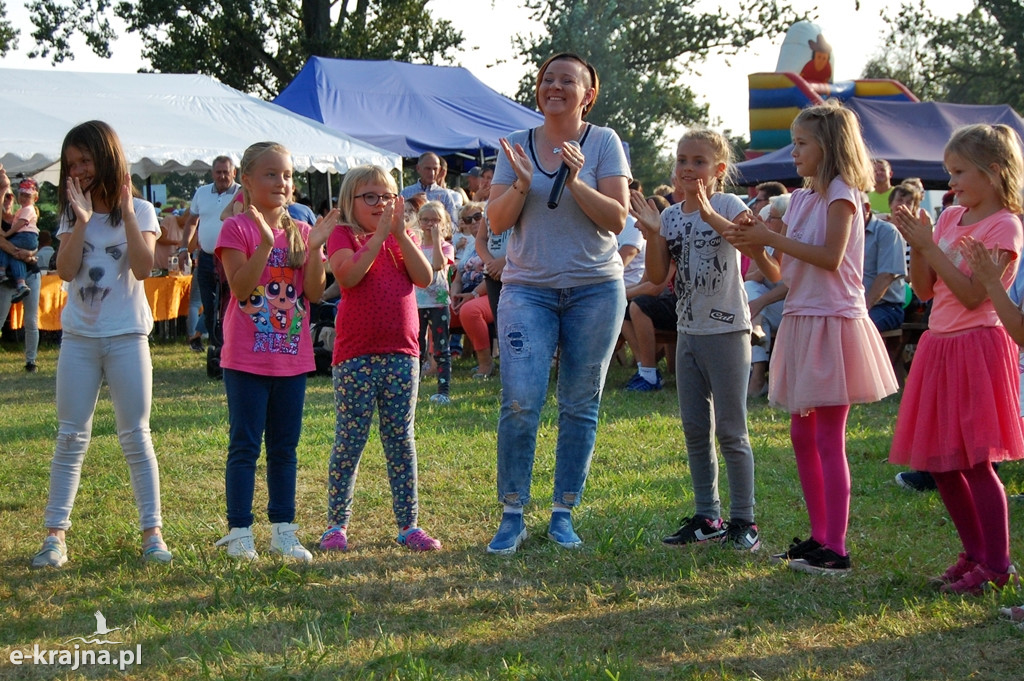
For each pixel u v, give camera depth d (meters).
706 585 3.62
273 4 29.52
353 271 3.94
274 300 3.93
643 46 33.19
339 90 15.60
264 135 12.18
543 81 4.05
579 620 3.29
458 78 16.77
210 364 9.34
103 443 6.10
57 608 3.35
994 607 3.30
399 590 3.56
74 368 3.91
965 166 3.50
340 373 4.09
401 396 4.08
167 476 5.29
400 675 2.82
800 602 3.42
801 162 3.75
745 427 4.07
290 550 3.93
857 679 2.83
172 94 12.60
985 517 3.47
